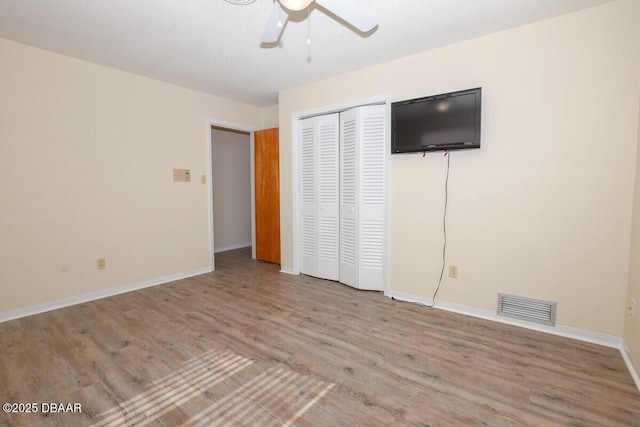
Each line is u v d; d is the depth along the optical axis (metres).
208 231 4.02
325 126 3.49
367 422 1.45
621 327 2.07
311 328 2.41
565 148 2.18
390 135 2.93
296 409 1.54
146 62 2.95
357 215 3.22
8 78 2.51
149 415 1.50
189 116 3.75
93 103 2.98
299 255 3.88
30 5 2.01
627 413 1.49
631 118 1.98
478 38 2.45
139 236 3.37
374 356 2.01
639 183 1.88
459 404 1.56
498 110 2.40
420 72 2.74
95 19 2.18
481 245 2.55
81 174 2.93
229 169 5.48
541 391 1.66
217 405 1.57
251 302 2.96
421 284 2.89
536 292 2.35
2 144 2.50
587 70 2.09
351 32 2.36
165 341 2.21
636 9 1.94
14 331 2.36
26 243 2.65
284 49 2.66
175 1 1.97
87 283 3.00
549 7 2.05
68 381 1.76
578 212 2.17
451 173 2.65
